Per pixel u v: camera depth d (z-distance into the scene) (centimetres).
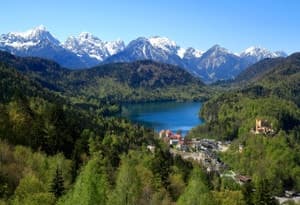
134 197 8794
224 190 16888
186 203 8200
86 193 6856
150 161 16450
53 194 9319
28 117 16775
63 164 12469
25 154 12800
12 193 9944
